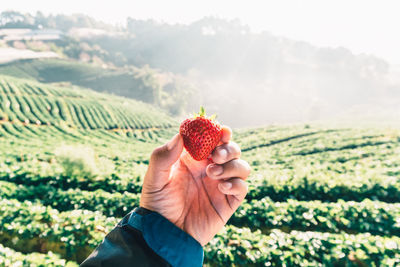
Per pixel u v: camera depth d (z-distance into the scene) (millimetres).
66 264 6438
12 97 52312
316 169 16922
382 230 8898
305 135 37219
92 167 13773
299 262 6809
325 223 9359
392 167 17562
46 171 14281
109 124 57594
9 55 150375
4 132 38781
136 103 85062
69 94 64500
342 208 9719
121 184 13531
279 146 32281
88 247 7684
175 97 152625
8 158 19000
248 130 53000
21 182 13969
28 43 187875
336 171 16859
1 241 7871
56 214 9000
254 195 12359
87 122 55625
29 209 9094
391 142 26484
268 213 9664
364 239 7402
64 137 42062
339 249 7051
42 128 46469
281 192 12430
